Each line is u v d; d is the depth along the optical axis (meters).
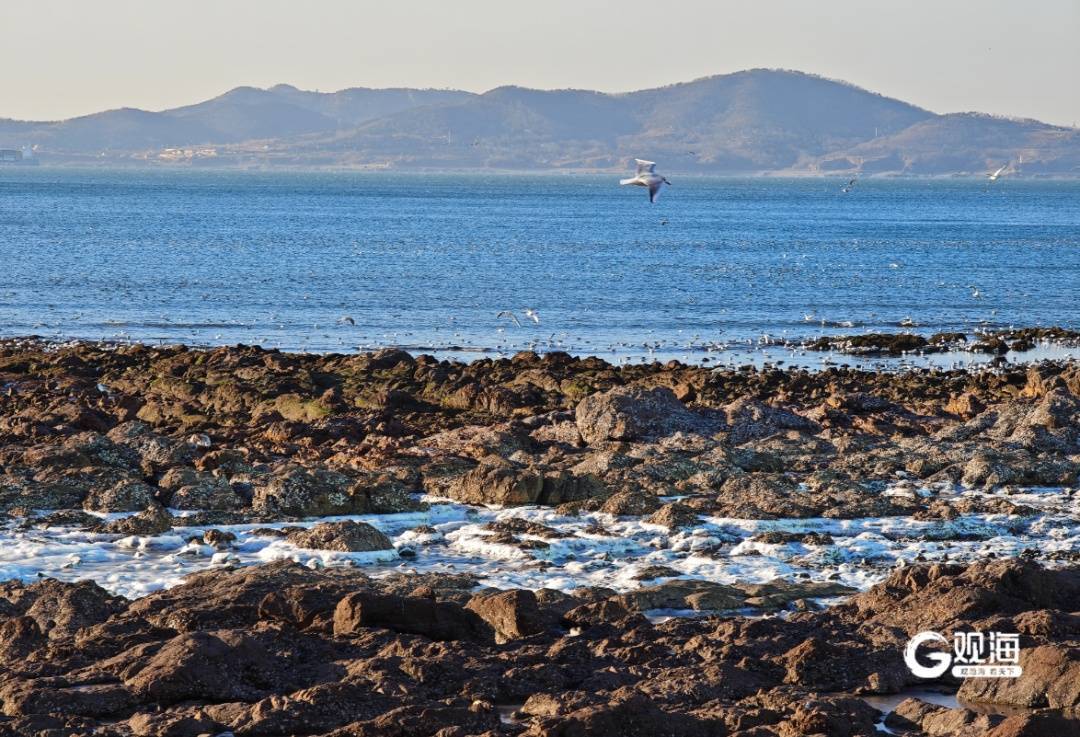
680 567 83.00
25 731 52.28
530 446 122.12
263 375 155.25
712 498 101.50
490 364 173.88
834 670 60.91
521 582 78.44
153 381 153.75
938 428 134.38
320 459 114.44
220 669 57.97
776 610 73.06
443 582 75.50
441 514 98.38
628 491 100.06
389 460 110.31
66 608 67.75
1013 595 70.38
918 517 97.25
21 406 139.75
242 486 100.62
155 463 107.38
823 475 107.88
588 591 73.81
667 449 115.31
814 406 145.25
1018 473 110.19
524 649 62.88
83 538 88.69
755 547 87.44
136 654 59.69
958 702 59.31
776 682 60.19
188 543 87.25
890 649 63.34
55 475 102.12
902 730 55.22
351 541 85.25
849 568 82.88
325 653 62.06
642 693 57.47
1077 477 111.88
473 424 135.25
